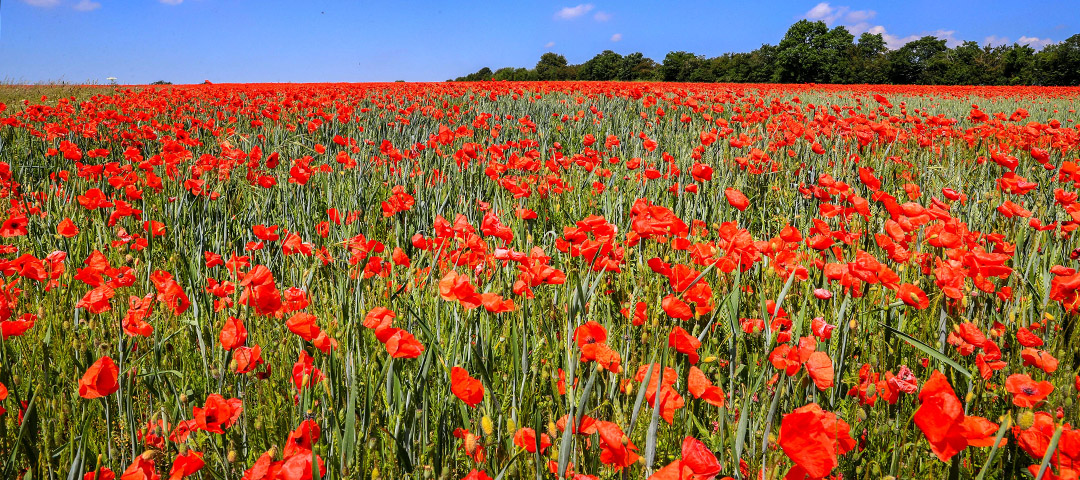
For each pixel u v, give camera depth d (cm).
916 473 158
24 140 765
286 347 200
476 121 785
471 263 259
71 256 341
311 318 173
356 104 1115
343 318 197
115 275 244
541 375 181
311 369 170
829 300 230
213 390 190
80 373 188
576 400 166
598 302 224
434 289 239
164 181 486
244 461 162
